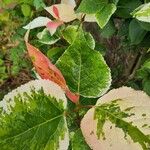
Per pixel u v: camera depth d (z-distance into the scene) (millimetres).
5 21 1219
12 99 248
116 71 733
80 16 470
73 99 276
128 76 654
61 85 271
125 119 261
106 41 858
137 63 604
